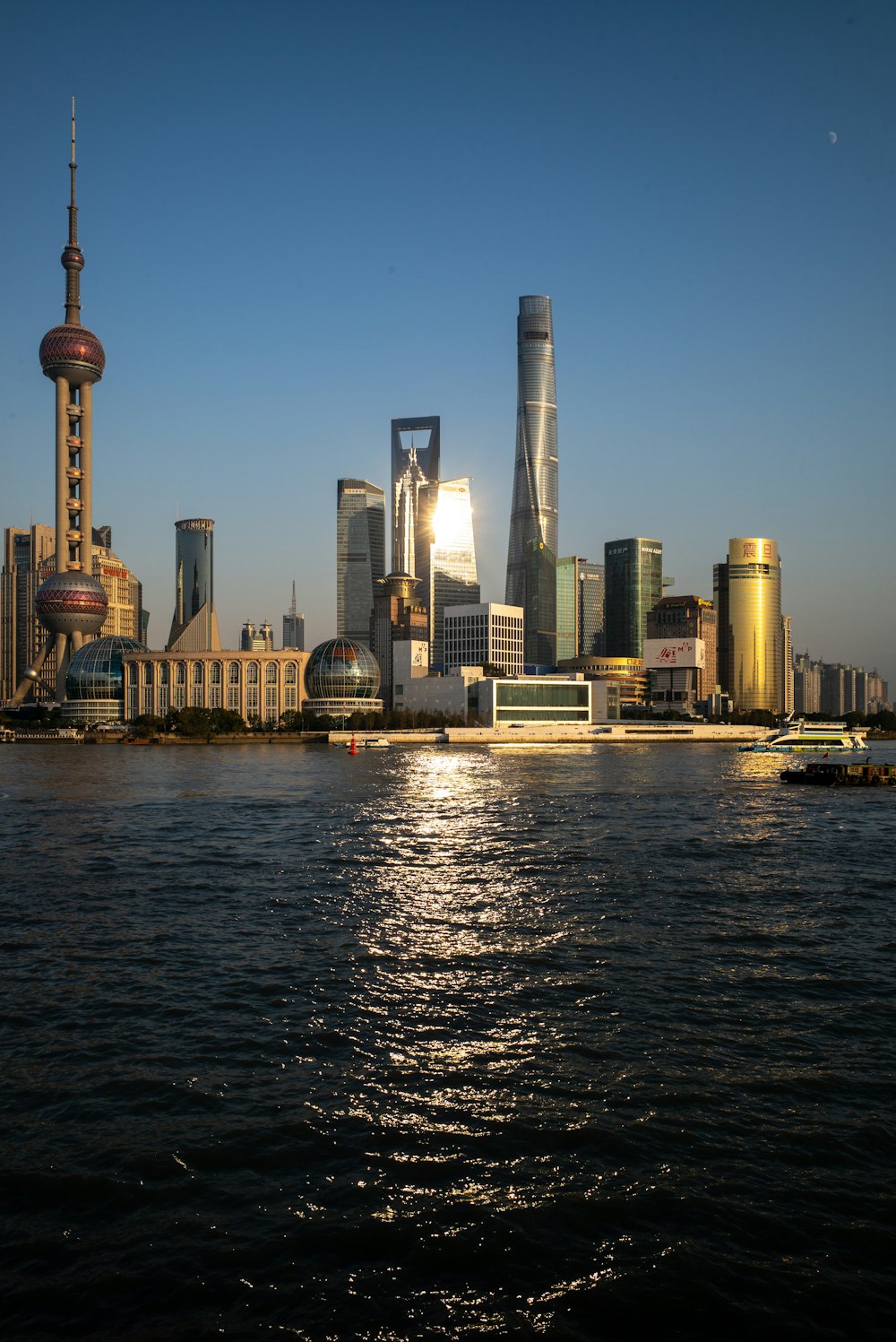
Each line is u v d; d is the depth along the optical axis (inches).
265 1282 1091.3
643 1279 1096.8
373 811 5526.6
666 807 5905.5
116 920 2746.1
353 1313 1040.2
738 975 2209.6
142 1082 1606.8
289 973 2217.0
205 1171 1323.8
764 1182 1293.1
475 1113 1494.8
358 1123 1459.2
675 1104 1524.4
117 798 6333.7
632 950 2423.7
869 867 3710.6
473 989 2098.9
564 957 2359.7
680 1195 1259.8
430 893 3137.3
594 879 3388.3
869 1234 1180.5
